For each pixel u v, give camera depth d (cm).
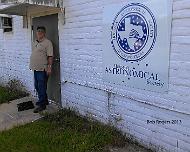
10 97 864
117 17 522
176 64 429
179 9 415
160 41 446
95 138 527
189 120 423
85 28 612
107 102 581
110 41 545
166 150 467
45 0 652
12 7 734
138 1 477
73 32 654
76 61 659
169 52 436
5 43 1025
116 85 549
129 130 537
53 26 731
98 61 587
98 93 604
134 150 499
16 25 926
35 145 518
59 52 719
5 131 594
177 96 434
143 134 508
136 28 486
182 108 429
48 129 587
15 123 648
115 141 519
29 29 851
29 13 834
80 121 624
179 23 418
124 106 540
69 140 527
